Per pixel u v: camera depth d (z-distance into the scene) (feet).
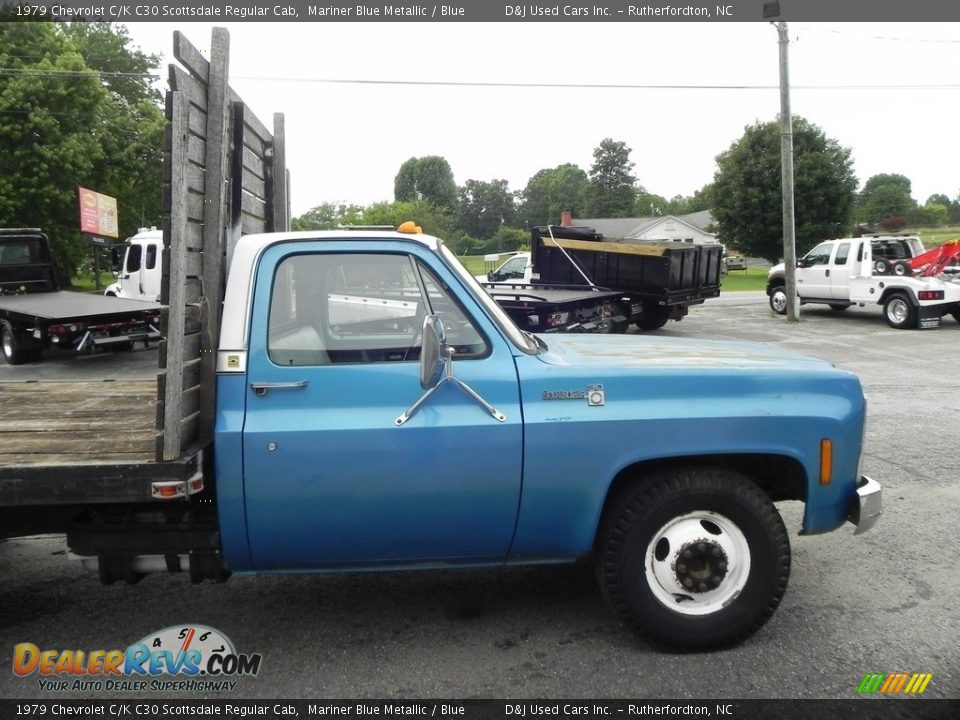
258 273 11.25
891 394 32.45
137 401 15.02
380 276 11.73
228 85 11.21
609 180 346.54
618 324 50.65
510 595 14.03
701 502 11.44
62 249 105.40
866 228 65.31
